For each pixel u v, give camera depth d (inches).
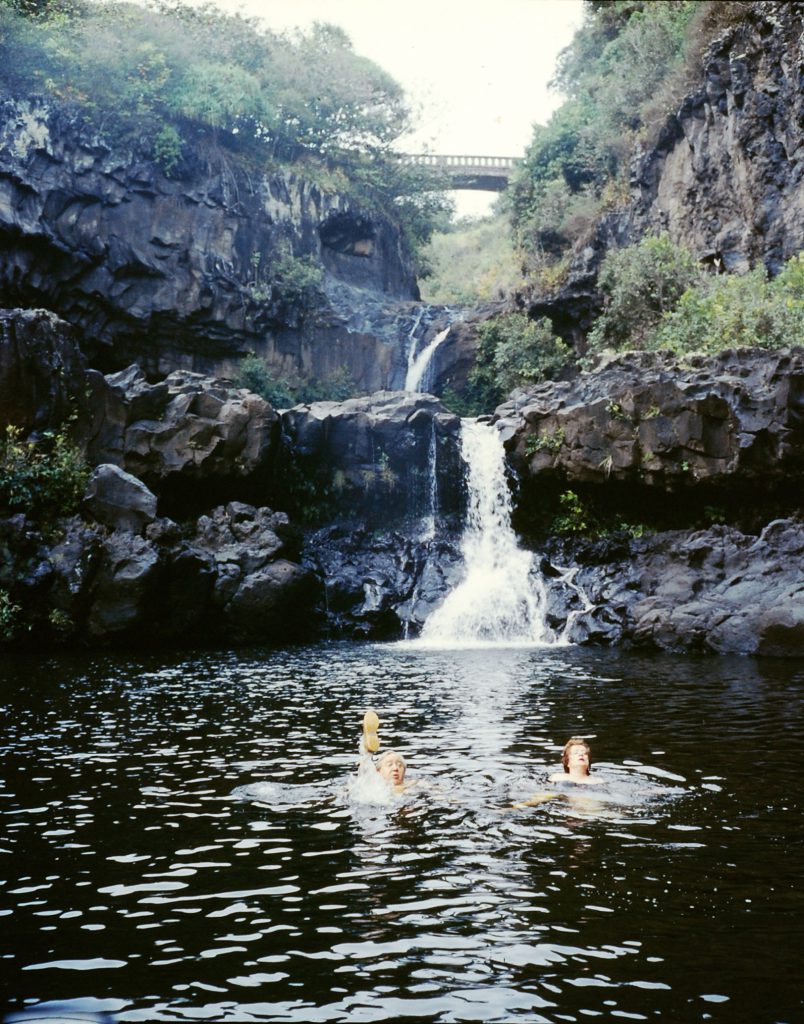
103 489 868.6
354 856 245.4
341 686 591.2
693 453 948.0
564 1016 158.6
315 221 1739.7
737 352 975.0
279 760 368.5
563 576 979.3
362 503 1075.3
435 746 393.1
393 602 983.0
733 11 1366.9
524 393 1123.9
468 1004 163.6
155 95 1551.4
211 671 673.6
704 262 1320.1
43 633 827.4
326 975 175.9
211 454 955.3
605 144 1704.0
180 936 195.2
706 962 179.5
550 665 709.3
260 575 892.6
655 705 507.5
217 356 1605.6
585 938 191.3
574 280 1539.1
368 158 2010.3
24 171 1375.5
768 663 717.3
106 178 1471.5
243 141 1734.7
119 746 398.6
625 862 238.2
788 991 166.9
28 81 1451.8
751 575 858.1
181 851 252.7
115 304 1488.7
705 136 1339.8
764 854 244.1
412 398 1109.7
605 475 986.7
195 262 1544.0
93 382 936.9
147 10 1699.1
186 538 928.3
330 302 1702.8
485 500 1066.1
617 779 328.5
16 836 268.2
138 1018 159.9
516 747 390.0
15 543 824.3
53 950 188.9
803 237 1156.5
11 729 440.1
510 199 1947.6
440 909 207.8
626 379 999.6
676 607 857.5
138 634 844.0
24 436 894.4
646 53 1656.0
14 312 900.0
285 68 1888.5
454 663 724.7
